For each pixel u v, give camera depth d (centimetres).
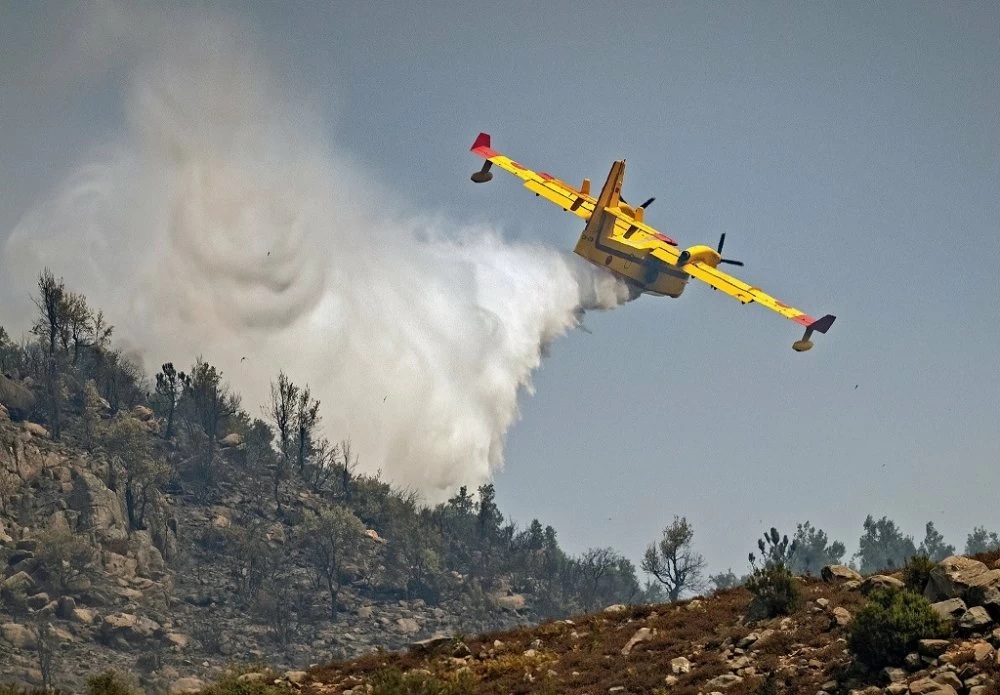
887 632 8825
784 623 10075
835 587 10750
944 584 9331
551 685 9981
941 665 8412
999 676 8006
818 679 8938
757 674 9306
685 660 9812
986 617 8750
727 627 10419
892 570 10906
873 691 8381
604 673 10050
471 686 10250
